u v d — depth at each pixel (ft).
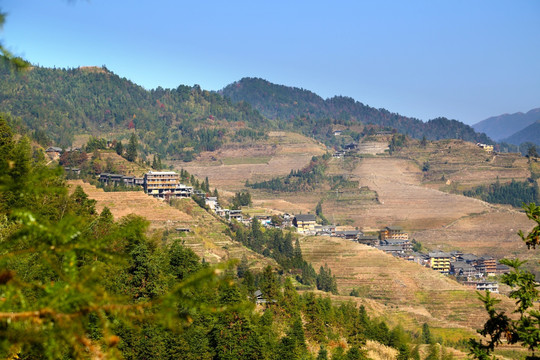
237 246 508.12
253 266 463.01
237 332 187.52
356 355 236.84
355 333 282.36
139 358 158.30
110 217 217.36
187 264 222.28
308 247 633.61
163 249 233.55
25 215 26.76
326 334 270.67
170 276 201.77
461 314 488.44
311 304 268.00
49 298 25.99
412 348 307.78
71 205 191.21
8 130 145.38
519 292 72.02
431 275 558.97
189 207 606.14
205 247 463.01
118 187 610.24
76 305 25.89
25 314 25.12
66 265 26.71
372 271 572.10
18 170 27.94
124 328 152.97
